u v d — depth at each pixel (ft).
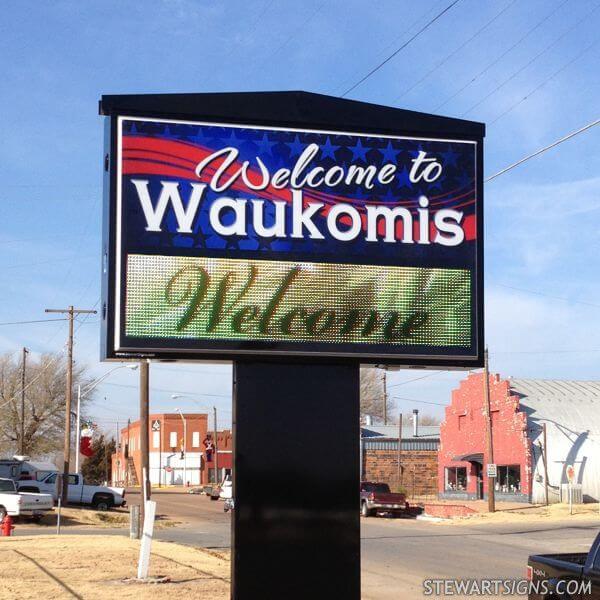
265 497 41.39
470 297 44.88
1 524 105.81
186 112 42.93
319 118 44.32
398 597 55.21
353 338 43.42
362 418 284.61
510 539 100.78
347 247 43.91
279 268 43.11
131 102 42.45
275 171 43.60
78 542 81.35
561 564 36.76
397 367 44.91
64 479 160.35
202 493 270.67
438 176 45.21
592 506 152.35
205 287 42.29
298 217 43.60
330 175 44.16
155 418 383.65
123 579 55.77
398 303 44.16
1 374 275.18
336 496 41.88
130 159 42.19
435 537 104.01
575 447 169.68
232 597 40.63
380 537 104.22
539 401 182.80
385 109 45.14
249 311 42.57
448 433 203.31
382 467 236.84
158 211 42.19
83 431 197.26
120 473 400.88
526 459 168.76
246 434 41.83
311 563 41.16
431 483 237.25
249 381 42.24
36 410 275.18
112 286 41.50
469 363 44.50
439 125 45.50
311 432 42.27
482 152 45.78
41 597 48.65
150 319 41.65
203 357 41.91
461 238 45.11
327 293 43.50
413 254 44.57
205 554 75.92
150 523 56.59
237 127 43.45
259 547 40.96
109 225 41.75
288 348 42.70
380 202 44.50
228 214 42.88
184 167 42.68
